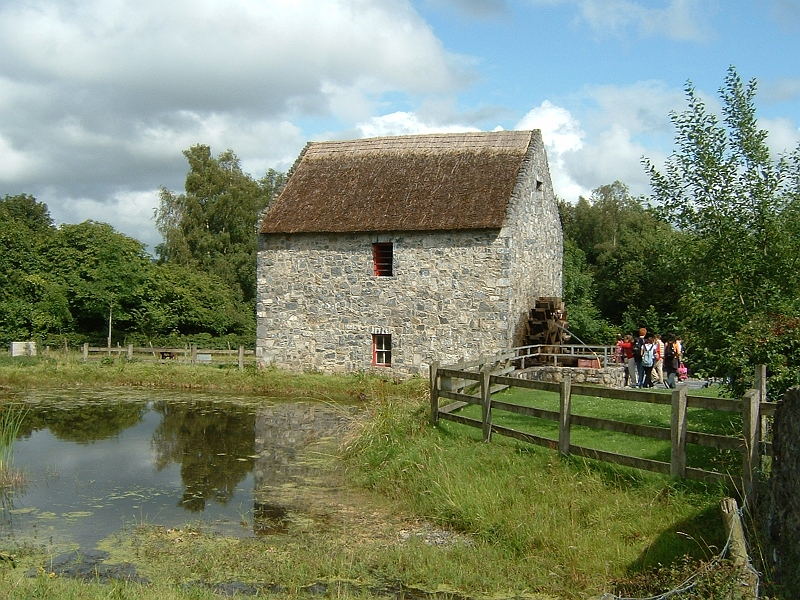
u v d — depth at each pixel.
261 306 26.64
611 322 39.78
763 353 10.54
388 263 25.45
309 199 26.48
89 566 8.51
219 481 12.49
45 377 25.44
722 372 11.04
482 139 26.47
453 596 7.68
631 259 40.59
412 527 9.91
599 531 8.50
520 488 9.97
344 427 17.53
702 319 11.59
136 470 13.31
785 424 6.59
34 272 35.84
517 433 11.62
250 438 16.27
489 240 23.72
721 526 7.81
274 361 26.50
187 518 10.44
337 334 25.67
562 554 8.30
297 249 26.16
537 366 23.44
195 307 39.22
